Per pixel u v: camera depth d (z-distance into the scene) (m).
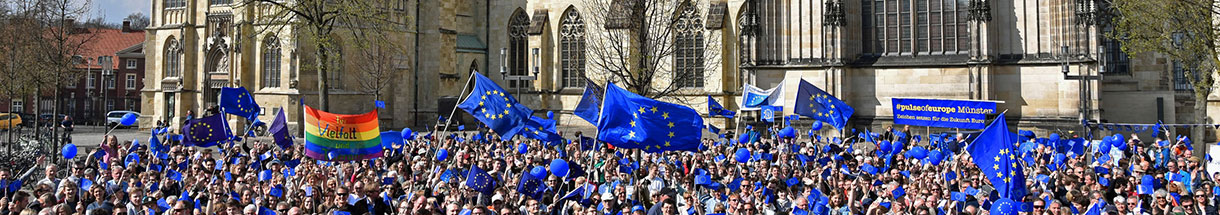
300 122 75.56
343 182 26.41
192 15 84.38
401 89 83.25
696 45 80.25
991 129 23.08
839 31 62.75
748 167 28.53
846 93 63.38
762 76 65.12
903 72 62.69
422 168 27.67
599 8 73.94
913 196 22.23
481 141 45.50
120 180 22.61
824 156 33.69
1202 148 47.34
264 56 77.62
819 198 21.69
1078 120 58.22
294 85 75.88
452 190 22.08
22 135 50.53
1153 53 66.00
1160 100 65.81
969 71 60.62
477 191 22.36
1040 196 21.44
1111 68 67.50
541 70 87.12
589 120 41.75
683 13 79.31
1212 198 21.86
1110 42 67.31
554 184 24.94
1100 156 34.66
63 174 37.94
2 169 21.39
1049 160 34.28
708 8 79.94
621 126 26.38
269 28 76.44
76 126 104.56
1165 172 28.92
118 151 33.28
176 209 17.72
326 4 64.75
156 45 87.56
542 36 86.94
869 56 64.25
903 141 49.81
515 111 29.62
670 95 61.91
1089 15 58.12
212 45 81.75
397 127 83.12
